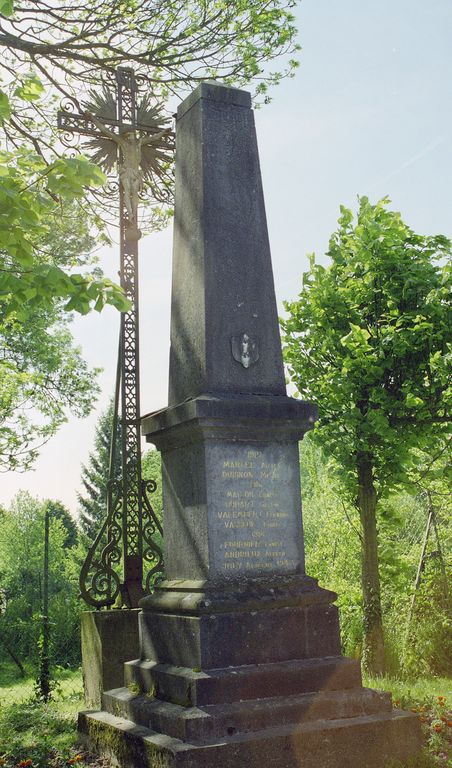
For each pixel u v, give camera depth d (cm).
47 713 969
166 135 1233
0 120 689
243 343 799
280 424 766
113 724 721
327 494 1753
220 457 741
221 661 688
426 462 1521
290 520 764
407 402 1249
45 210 680
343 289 1373
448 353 1320
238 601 702
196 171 839
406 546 1845
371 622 1350
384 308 1385
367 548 1377
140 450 1150
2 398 2188
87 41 1255
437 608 1532
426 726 745
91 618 1058
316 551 1816
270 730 637
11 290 658
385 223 1412
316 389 1402
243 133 861
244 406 744
